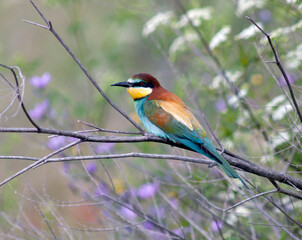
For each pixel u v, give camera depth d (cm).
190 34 1361
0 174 1642
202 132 957
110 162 1241
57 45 1927
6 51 1767
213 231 1009
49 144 1209
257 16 1312
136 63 1766
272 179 785
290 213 1000
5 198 1203
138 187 1188
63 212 1323
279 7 1216
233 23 1519
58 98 1438
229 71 1252
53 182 1655
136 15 1622
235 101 1130
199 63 1340
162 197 1092
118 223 982
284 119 1066
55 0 1608
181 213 969
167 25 1365
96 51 1727
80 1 1692
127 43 1752
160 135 1019
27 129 711
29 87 1620
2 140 1548
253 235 934
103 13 1939
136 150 1347
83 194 1145
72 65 1725
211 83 1291
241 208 1023
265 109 1122
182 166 1109
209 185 1085
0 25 1961
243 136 1177
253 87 1262
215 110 1228
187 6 1498
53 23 1964
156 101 1045
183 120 984
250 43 1266
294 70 1152
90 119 1484
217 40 1219
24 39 1967
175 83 1306
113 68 1620
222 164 827
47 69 1884
